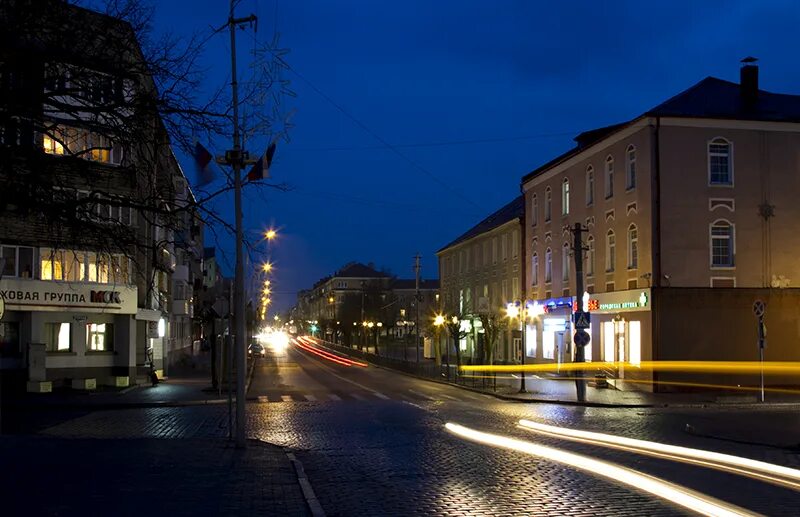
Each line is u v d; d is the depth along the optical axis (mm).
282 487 10539
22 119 9641
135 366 35719
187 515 8586
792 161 35125
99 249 10977
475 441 17188
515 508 9539
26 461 12586
